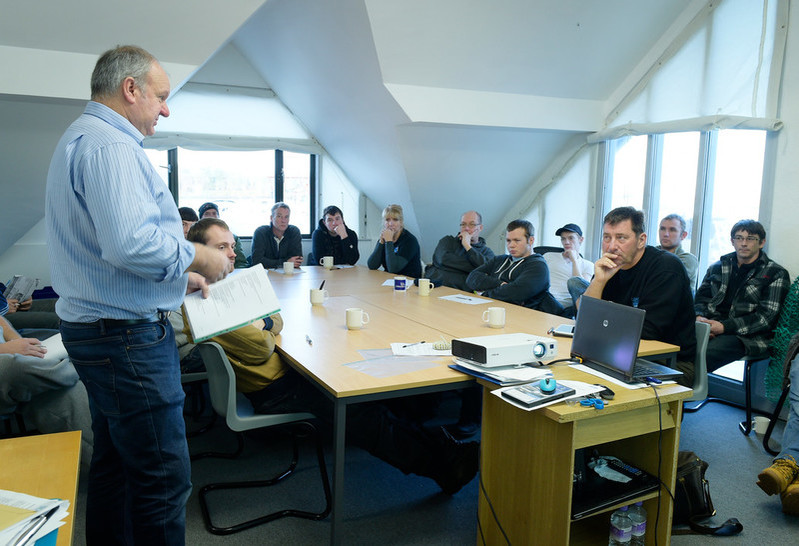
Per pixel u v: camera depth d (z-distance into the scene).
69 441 1.43
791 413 2.39
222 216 5.73
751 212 3.53
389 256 4.61
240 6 3.28
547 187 5.28
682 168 4.02
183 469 1.43
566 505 1.59
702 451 2.81
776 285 3.11
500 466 1.84
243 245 5.82
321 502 2.22
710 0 3.75
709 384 3.68
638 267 2.45
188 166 5.53
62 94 3.31
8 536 0.87
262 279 1.79
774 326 3.11
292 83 5.12
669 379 1.82
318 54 4.32
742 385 3.48
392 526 2.08
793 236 3.24
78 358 1.31
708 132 3.77
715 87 3.72
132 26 3.25
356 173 5.90
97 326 1.28
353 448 2.74
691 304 2.41
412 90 4.06
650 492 1.76
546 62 4.12
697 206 3.88
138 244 1.18
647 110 4.27
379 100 4.22
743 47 3.54
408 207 5.65
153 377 1.33
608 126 4.60
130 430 1.34
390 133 4.59
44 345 2.16
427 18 3.58
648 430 1.72
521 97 4.36
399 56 3.81
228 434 2.88
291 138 5.83
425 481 2.43
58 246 1.29
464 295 3.51
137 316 1.31
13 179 4.08
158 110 1.39
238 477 2.42
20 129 3.71
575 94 4.48
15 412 2.16
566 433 1.58
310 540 1.96
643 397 1.65
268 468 2.51
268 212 5.92
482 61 3.99
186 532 2.00
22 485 1.20
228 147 5.55
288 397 2.07
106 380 1.31
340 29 3.84
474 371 1.87
